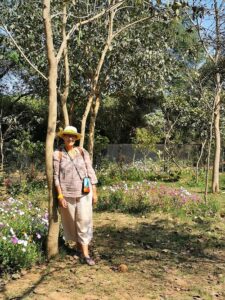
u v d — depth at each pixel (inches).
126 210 407.2
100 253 274.4
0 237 241.8
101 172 708.7
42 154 708.7
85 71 486.3
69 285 217.3
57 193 251.3
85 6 406.6
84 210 251.3
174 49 539.2
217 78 488.7
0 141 795.4
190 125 865.5
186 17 441.7
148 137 802.8
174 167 835.4
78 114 785.6
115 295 207.0
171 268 249.9
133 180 705.6
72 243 281.6
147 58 467.8
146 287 218.5
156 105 1029.2
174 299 204.1
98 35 443.2
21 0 422.0
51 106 248.1
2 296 201.8
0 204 353.1
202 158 858.1
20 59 490.9
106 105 1001.5
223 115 810.2
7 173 644.1
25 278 225.3
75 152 254.8
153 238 316.5
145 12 426.3
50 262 247.3
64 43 261.0
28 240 248.8
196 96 828.0
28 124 885.8
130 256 270.4
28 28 430.6
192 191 582.9
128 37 449.1
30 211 339.0
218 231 343.3
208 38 432.8
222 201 486.3
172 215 393.1
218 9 394.6
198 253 283.3
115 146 929.5
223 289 219.1
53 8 395.5
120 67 501.4
